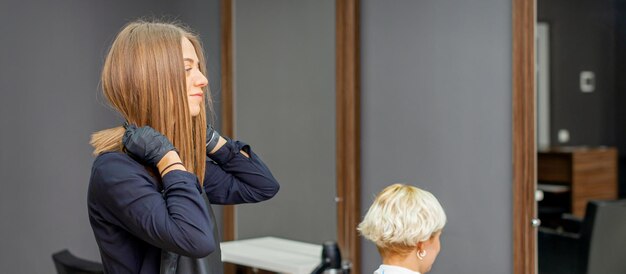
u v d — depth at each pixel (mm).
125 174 1630
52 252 4566
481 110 3287
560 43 2967
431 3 3467
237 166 2008
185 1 4750
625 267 2781
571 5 2920
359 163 3801
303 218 4066
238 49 4547
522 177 3129
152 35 1706
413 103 3559
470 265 3367
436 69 3457
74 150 4582
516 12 3125
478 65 3293
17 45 4461
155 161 1651
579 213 2939
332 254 3619
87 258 4645
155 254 1708
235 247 4238
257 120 4391
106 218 1669
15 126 4480
